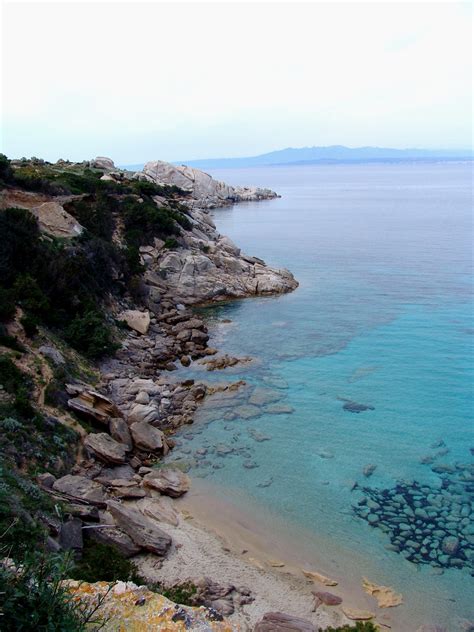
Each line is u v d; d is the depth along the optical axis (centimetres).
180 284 5519
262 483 2453
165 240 5912
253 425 2988
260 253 8444
